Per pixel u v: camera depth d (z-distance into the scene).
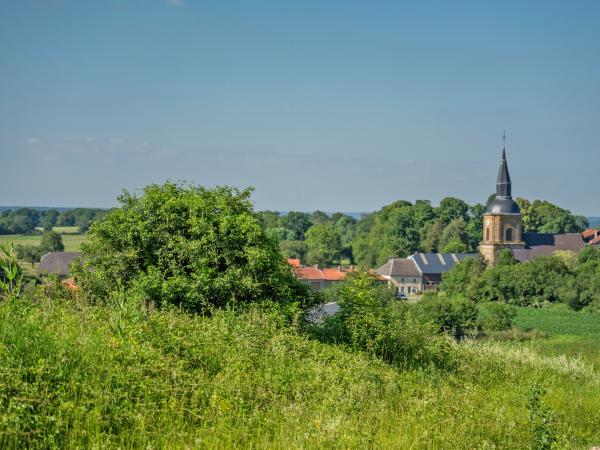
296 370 12.81
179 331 12.30
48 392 8.70
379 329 17.70
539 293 99.62
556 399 16.70
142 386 9.47
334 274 123.38
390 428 11.02
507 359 21.31
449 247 155.88
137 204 19.45
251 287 17.70
